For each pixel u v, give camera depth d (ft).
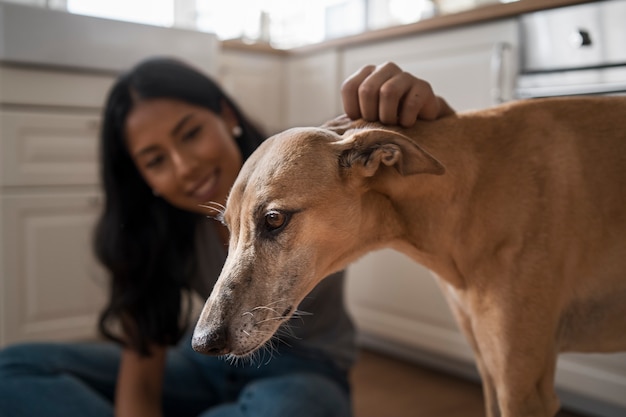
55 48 7.23
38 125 7.36
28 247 7.45
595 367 5.56
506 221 3.01
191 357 5.61
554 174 3.04
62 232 7.66
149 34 7.85
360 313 7.71
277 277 2.92
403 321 7.20
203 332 2.79
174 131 4.51
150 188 4.95
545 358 2.98
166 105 4.51
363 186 3.06
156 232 4.91
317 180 2.95
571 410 6.11
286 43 11.64
